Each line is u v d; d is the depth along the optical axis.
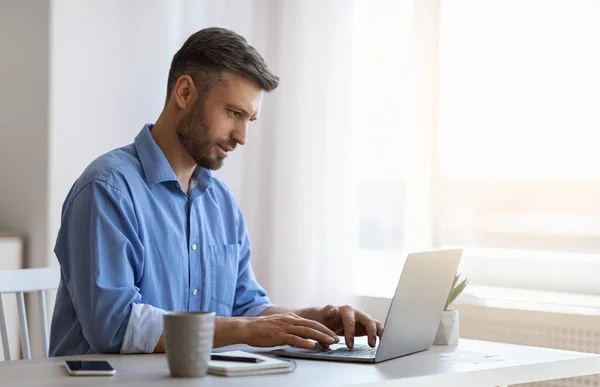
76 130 3.40
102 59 3.45
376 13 3.19
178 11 3.60
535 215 2.89
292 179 3.32
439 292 1.84
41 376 1.40
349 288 3.20
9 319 3.26
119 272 1.77
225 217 2.17
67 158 3.38
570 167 2.83
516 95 2.92
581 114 2.81
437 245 3.06
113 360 1.60
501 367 1.64
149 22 3.56
